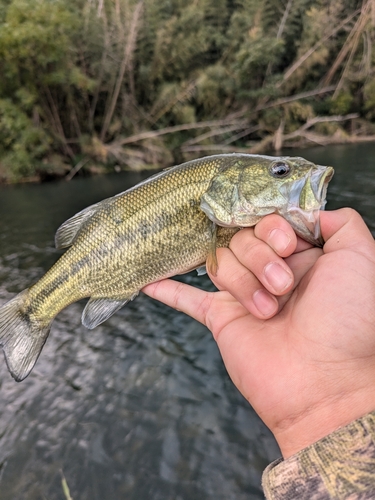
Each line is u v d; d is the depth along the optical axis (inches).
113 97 135.2
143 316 29.3
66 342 26.4
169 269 10.9
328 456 5.4
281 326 7.9
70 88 124.8
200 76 142.3
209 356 23.8
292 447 6.7
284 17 169.8
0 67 111.9
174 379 22.0
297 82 167.0
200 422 18.8
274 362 7.3
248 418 18.8
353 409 6.4
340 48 173.2
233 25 164.9
